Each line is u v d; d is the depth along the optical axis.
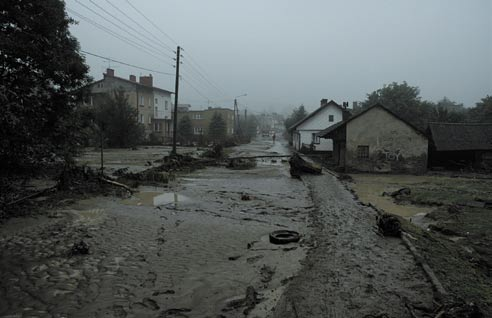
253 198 14.28
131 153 36.34
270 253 7.50
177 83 30.77
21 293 5.33
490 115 42.38
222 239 8.48
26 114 12.58
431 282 5.95
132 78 60.97
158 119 63.41
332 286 5.81
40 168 13.90
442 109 43.06
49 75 13.45
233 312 4.93
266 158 36.66
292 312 4.95
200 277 6.11
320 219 10.73
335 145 32.91
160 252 7.37
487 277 6.83
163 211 11.40
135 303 5.11
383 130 26.50
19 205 10.61
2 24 12.01
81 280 5.84
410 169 26.30
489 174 25.75
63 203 11.59
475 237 9.69
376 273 6.39
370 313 4.93
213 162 29.52
